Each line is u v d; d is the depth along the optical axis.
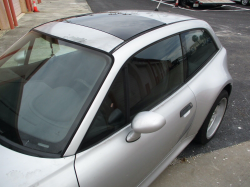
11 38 6.90
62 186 1.26
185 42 2.27
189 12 12.33
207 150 2.88
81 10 12.52
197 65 2.43
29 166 1.28
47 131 1.42
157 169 2.08
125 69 1.62
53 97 1.55
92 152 1.43
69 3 15.15
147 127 1.47
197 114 2.32
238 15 11.83
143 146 1.70
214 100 2.45
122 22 2.05
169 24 2.19
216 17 11.09
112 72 1.54
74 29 1.89
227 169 2.62
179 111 2.00
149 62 1.83
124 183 1.63
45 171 1.27
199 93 2.27
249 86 4.52
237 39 7.61
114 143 1.54
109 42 1.68
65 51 1.71
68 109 1.47
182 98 2.07
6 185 1.21
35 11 11.88
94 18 2.15
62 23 2.05
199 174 2.53
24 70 1.77
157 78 1.90
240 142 3.04
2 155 1.32
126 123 1.66
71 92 1.53
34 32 2.05
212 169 2.61
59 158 1.33
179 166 2.62
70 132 1.39
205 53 2.62
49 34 1.89
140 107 1.76
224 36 7.88
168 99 1.97
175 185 2.39
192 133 2.49
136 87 1.72
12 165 1.28
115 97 1.56
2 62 1.94
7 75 1.79
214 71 2.55
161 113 1.85
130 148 1.60
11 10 8.19
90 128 1.42
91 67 1.58
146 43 1.80
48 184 1.24
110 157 1.48
